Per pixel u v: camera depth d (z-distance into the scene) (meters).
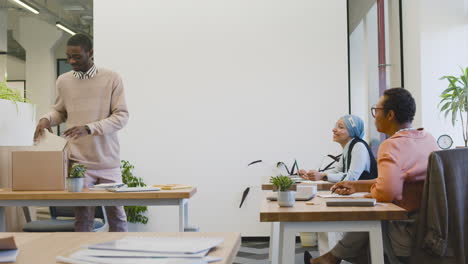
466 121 4.77
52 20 10.85
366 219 1.91
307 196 2.40
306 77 5.68
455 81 4.39
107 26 5.84
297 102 5.66
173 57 5.77
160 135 5.72
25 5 9.38
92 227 3.33
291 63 5.69
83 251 1.05
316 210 1.96
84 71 3.26
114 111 3.27
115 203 2.80
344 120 3.89
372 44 5.85
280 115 5.66
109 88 3.27
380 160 2.29
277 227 3.58
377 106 2.53
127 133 5.75
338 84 5.66
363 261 2.39
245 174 5.64
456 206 1.91
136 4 5.82
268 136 5.66
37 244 1.18
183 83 5.74
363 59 5.82
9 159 3.84
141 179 5.68
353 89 5.79
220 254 1.03
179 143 5.71
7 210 4.06
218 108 5.70
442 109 4.44
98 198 2.78
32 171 2.95
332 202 2.09
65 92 3.29
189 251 1.01
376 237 1.93
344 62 5.66
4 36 10.63
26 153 2.96
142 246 1.07
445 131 4.83
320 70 5.67
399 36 5.45
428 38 4.85
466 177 1.97
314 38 5.69
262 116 5.67
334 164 5.57
